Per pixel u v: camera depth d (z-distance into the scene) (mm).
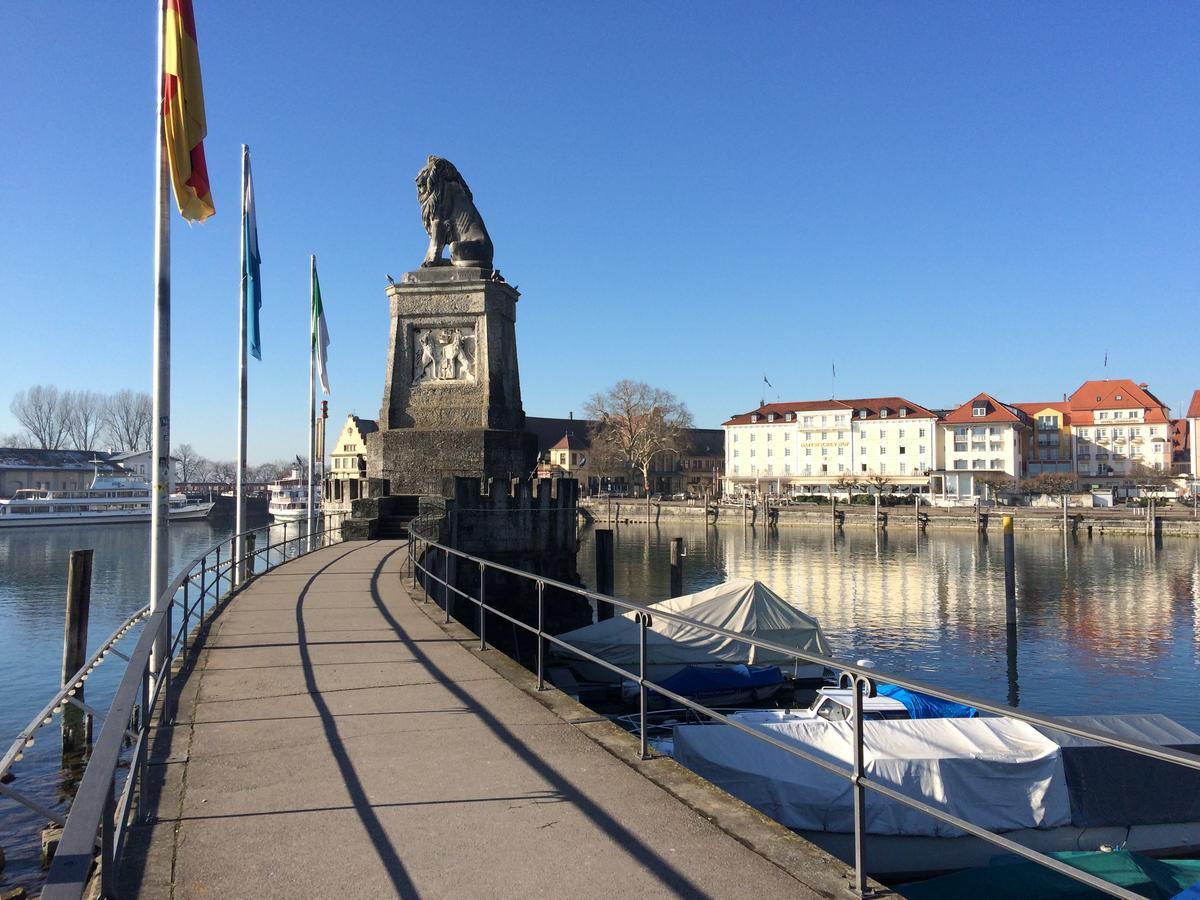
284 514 90625
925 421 127500
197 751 7621
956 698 4391
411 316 30781
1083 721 15727
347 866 5371
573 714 8781
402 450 30281
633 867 5348
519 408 32094
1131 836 14031
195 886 5113
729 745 15055
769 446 138250
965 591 55594
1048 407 134875
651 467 160125
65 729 21750
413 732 8172
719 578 62969
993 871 12055
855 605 50375
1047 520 96562
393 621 13984
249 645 12117
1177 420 137125
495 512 27828
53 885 2803
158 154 15438
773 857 5500
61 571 61156
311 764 7285
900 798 4777
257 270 27797
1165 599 51719
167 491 15203
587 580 62406
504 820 6082
